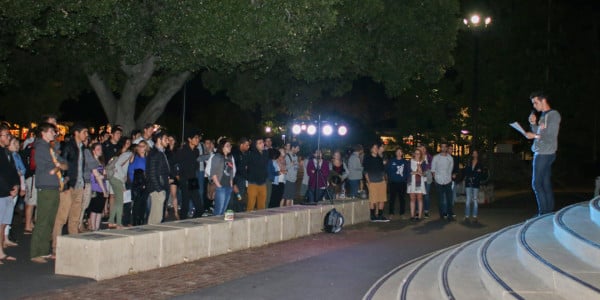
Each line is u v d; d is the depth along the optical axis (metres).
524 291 6.46
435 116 29.91
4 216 9.76
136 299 7.86
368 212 17.31
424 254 11.76
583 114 39.09
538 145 10.89
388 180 18.97
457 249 10.60
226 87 23.39
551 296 6.27
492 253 8.63
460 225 16.36
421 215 17.83
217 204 13.80
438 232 14.96
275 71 20.98
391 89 19.36
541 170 10.90
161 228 10.48
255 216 12.73
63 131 35.22
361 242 13.29
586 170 40.31
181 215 14.16
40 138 9.83
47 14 14.84
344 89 21.94
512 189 31.83
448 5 18.09
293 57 16.89
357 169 19.25
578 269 6.58
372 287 8.75
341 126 18.69
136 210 13.12
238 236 11.93
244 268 10.17
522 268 7.57
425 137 30.58
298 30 13.98
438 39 18.48
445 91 29.38
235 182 15.41
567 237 7.84
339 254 11.70
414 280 8.52
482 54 30.48
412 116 30.56
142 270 9.65
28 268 9.37
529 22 34.72
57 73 20.97
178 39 14.91
